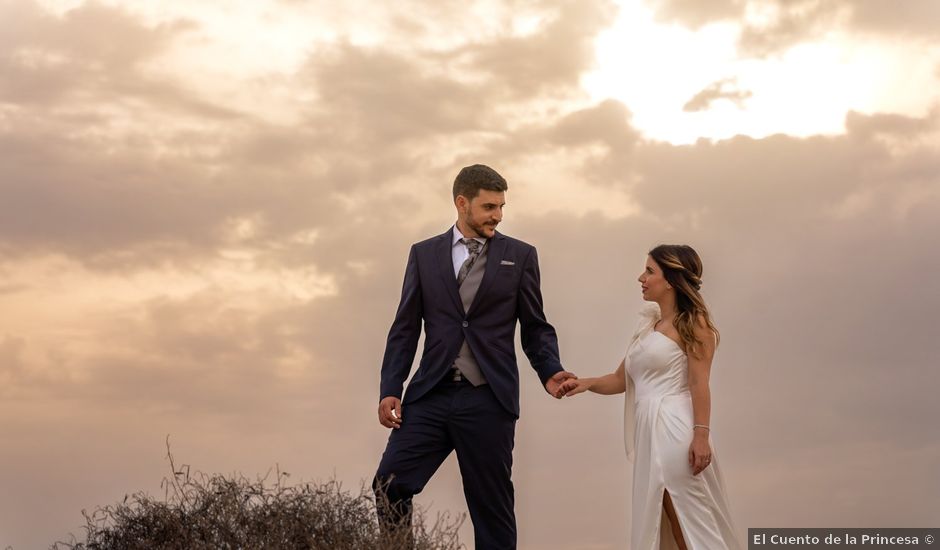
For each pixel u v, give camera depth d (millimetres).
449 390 5812
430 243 6020
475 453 5766
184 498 4977
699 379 5566
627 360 5863
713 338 5621
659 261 5719
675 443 5551
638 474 5668
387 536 4863
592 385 5977
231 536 4809
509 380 5820
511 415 5840
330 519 4844
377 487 5367
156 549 4809
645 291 5781
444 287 5863
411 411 5867
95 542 4977
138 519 4965
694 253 5730
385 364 5965
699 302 5629
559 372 5852
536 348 5969
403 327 5980
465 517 4965
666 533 5695
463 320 5832
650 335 5742
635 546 5605
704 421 5520
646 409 5660
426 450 5809
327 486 4965
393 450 5812
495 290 5840
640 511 5621
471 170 5926
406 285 6008
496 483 5797
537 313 5996
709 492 5551
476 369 5805
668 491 5547
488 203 5852
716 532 5492
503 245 5938
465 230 5938
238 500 4910
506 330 5887
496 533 5812
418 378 5879
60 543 4953
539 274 6027
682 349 5656
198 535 4840
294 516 4836
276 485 4945
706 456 5484
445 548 4891
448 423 5789
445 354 5801
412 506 5684
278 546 4750
